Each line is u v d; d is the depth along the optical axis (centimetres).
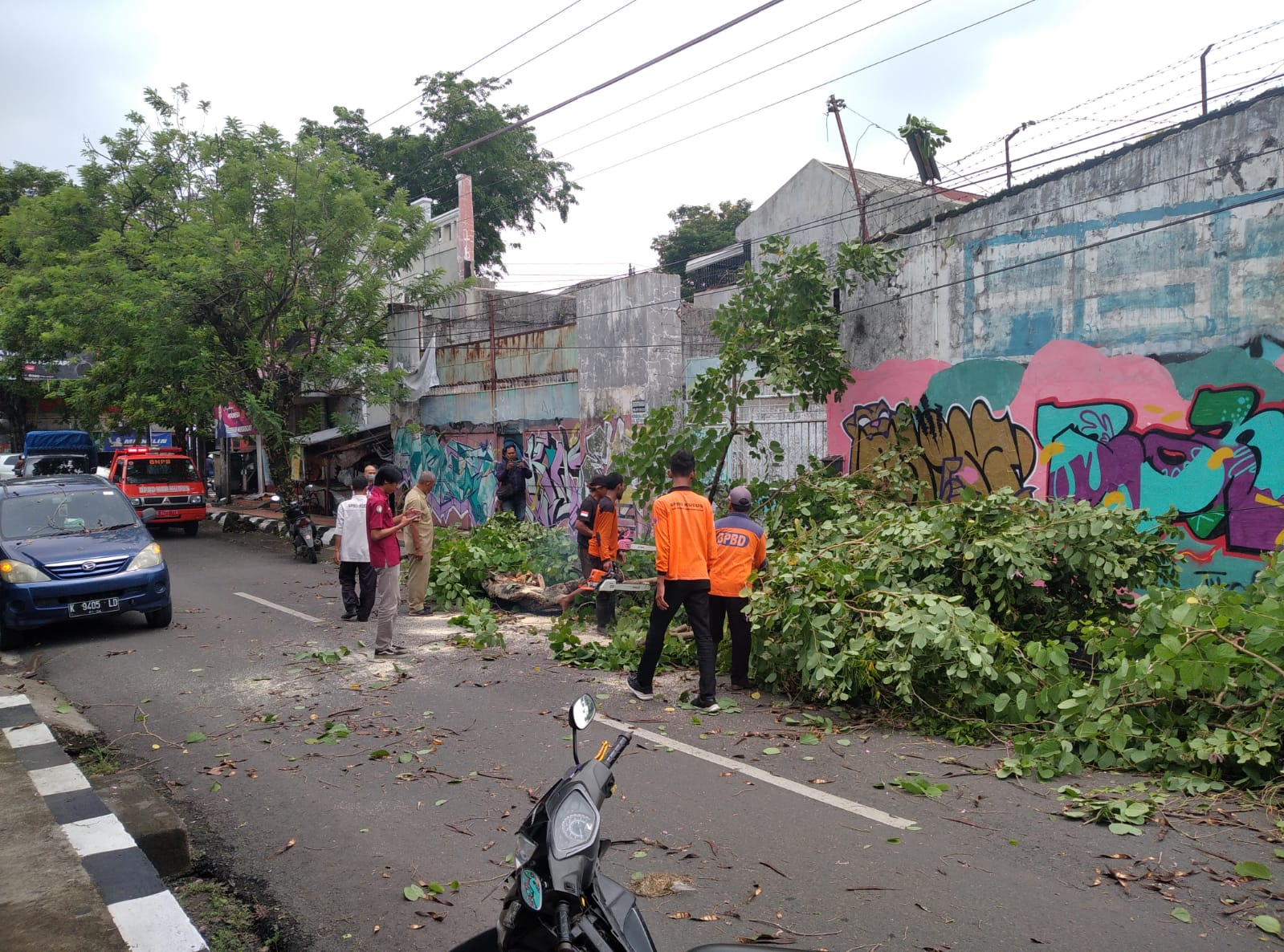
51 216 2022
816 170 2259
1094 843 440
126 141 2053
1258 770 501
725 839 456
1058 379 916
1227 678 520
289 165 1827
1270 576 588
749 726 643
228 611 1150
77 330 1853
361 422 2273
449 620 1065
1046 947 351
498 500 1705
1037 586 718
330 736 631
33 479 1151
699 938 364
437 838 470
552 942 244
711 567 719
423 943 371
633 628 924
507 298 2262
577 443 1616
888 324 1098
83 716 701
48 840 445
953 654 602
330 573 1521
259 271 1758
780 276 1113
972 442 1008
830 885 405
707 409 1128
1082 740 558
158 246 1839
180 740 641
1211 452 799
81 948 348
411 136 3306
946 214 1019
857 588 686
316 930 385
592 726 645
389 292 2245
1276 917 366
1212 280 795
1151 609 597
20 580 945
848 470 1156
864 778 536
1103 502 884
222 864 453
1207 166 794
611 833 465
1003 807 488
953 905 385
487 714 680
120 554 1007
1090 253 884
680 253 3641
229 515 2369
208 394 1850
